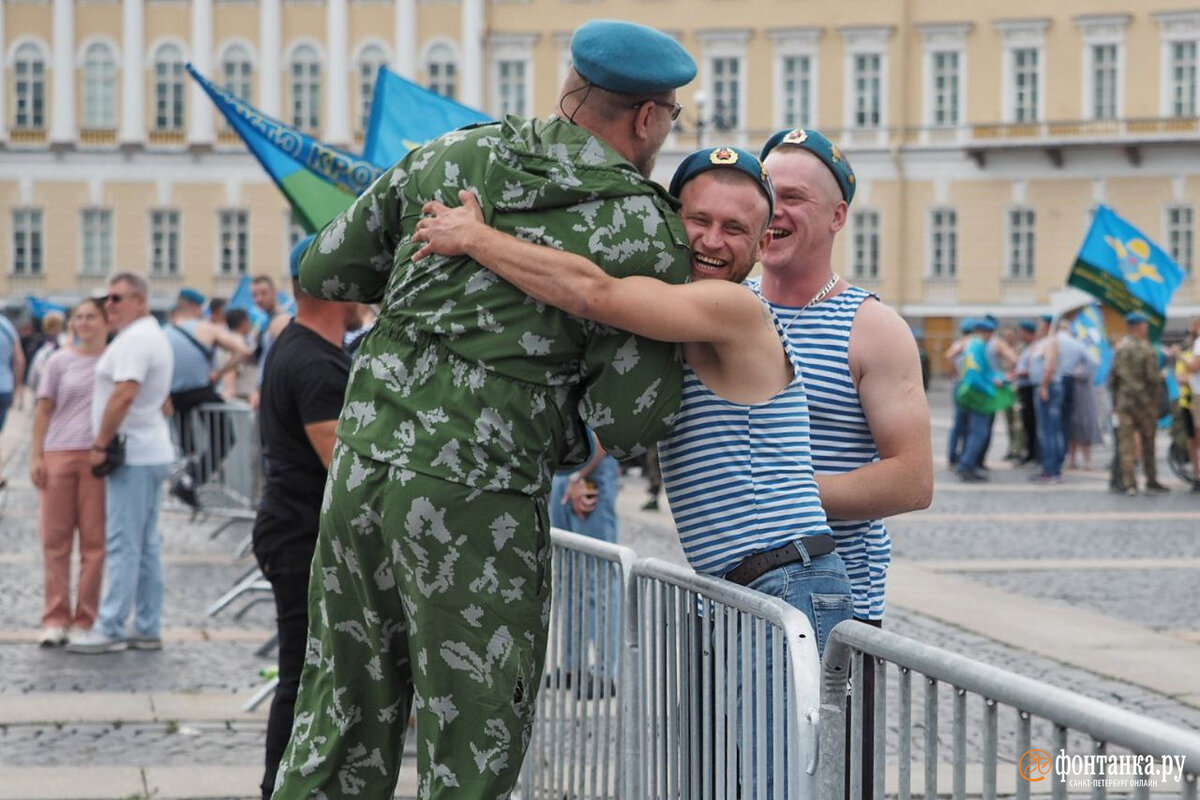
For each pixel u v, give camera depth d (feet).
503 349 11.41
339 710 12.31
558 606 16.78
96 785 20.42
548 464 11.76
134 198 175.11
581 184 11.36
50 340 88.53
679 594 13.05
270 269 175.32
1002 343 79.97
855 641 10.30
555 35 173.88
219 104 29.14
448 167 11.80
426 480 11.44
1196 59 160.97
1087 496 61.36
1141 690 25.73
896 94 168.55
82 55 174.50
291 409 19.07
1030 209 165.99
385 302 11.97
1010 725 9.20
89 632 29.58
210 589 36.86
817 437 13.41
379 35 173.99
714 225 11.77
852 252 170.09
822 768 10.59
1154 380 62.69
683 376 12.02
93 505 30.12
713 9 171.83
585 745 15.71
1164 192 162.61
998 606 33.86
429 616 11.55
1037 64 165.48
